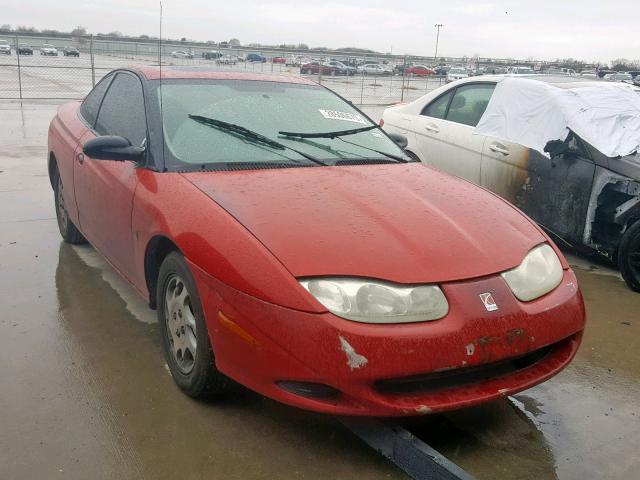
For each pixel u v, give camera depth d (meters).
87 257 4.86
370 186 3.12
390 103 22.30
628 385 3.29
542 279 2.73
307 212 2.73
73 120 4.74
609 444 2.76
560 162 5.08
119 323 3.75
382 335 2.30
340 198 2.91
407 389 2.43
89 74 22.94
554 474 2.54
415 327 2.35
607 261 5.36
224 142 3.39
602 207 4.90
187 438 2.68
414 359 2.31
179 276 2.86
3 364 3.22
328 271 2.40
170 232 2.85
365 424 2.57
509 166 5.45
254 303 2.41
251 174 3.13
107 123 4.11
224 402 2.94
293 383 2.40
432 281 2.45
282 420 2.82
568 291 2.79
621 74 34.31
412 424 2.84
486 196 3.31
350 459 2.58
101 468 2.48
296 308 2.33
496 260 2.64
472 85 6.15
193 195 2.88
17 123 12.23
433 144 6.27
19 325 3.67
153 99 3.58
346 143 3.74
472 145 5.82
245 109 3.72
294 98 4.00
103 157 3.26
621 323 4.08
